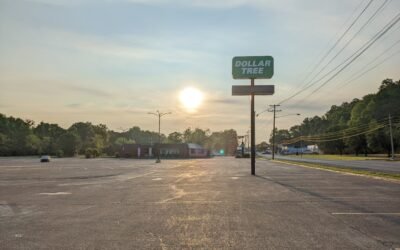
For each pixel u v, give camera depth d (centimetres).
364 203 1502
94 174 3525
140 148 13350
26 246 848
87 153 12900
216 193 1856
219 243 868
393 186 2197
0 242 884
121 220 1151
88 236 941
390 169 3888
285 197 1694
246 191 1945
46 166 5594
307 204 1479
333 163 5838
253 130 3516
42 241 893
